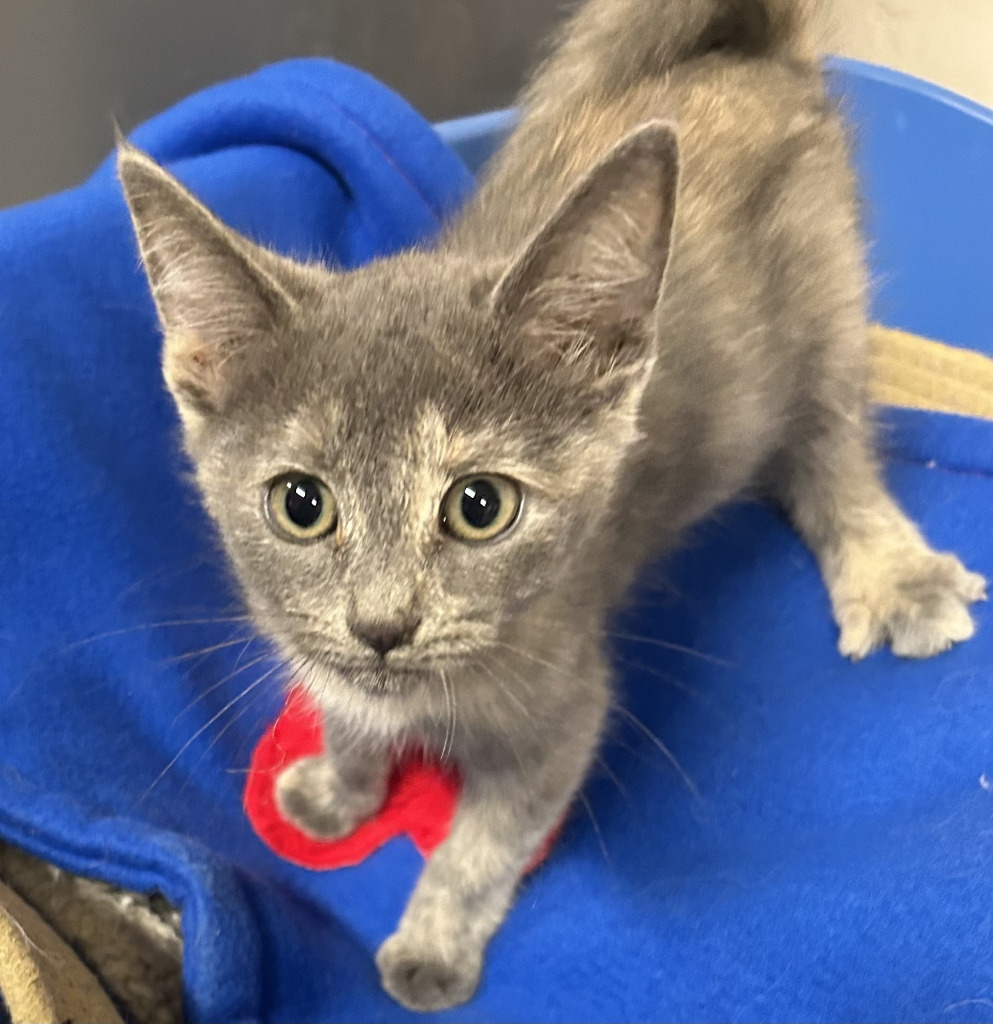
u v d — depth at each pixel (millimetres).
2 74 324
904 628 259
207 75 362
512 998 213
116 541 238
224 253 161
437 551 161
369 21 386
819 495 281
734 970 203
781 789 242
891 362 364
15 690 215
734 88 249
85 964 183
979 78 407
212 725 245
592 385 172
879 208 364
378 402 158
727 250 232
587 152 230
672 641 273
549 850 234
